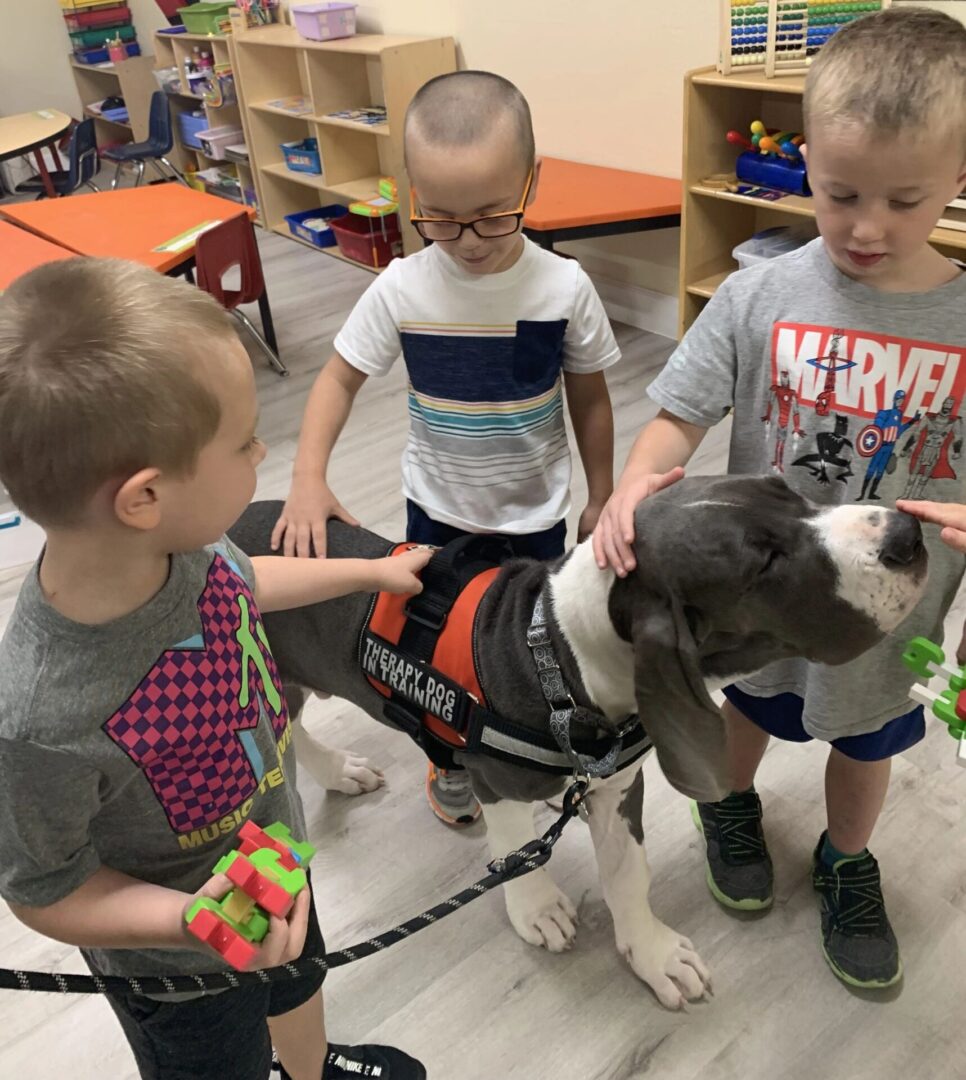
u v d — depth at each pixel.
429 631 1.18
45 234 3.18
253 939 0.70
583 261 3.75
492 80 1.30
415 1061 1.31
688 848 1.61
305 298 4.18
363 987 1.43
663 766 0.98
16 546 2.56
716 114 2.88
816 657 0.97
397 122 3.96
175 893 0.77
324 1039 1.23
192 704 0.77
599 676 1.06
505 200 1.29
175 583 0.75
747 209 3.10
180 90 5.72
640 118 3.34
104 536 0.68
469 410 1.48
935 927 1.45
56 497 0.65
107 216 3.33
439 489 1.57
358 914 1.54
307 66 4.35
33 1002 1.46
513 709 1.12
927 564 0.93
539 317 1.42
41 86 6.64
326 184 4.64
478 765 1.19
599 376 1.55
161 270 2.84
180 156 6.21
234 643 0.83
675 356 1.21
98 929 0.76
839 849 1.43
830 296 1.07
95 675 0.71
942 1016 1.34
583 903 1.53
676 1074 1.30
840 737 1.23
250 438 0.74
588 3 3.30
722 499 0.95
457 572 1.21
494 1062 1.33
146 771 0.77
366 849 1.65
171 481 0.68
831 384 1.07
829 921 1.43
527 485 1.52
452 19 3.93
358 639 1.25
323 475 1.46
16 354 0.63
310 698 1.99
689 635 0.94
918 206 0.95
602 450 1.59
